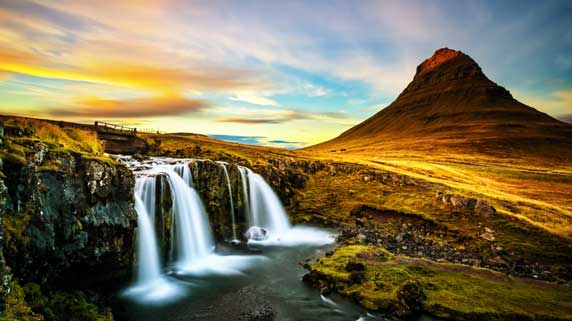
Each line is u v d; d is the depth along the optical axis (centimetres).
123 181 2519
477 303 2291
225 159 6106
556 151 17625
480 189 7094
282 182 5862
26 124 2495
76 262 2084
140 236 2750
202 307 2281
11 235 1623
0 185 1229
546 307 2269
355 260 2989
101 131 5516
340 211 5444
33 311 1592
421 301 2305
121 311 2177
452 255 3659
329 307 2320
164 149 6494
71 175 2128
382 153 16550
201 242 3644
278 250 3709
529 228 4466
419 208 5266
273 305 2339
